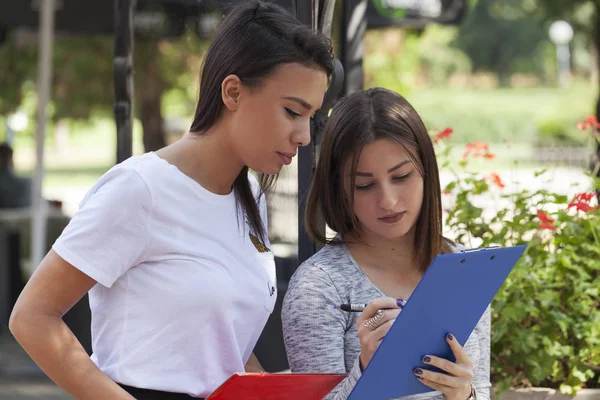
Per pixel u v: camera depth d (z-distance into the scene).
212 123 2.22
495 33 44.78
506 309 3.37
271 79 2.14
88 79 12.90
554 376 3.47
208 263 2.17
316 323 2.43
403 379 2.13
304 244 2.95
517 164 4.51
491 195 3.98
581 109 29.75
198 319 2.15
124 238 2.08
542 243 3.64
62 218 10.26
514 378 3.47
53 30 9.53
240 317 2.24
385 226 2.46
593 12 12.03
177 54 11.93
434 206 2.55
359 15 3.53
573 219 3.66
